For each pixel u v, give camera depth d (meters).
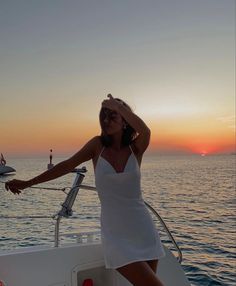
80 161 2.50
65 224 11.12
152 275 2.28
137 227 2.36
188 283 3.02
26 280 2.51
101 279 2.84
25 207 17.22
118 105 2.44
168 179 51.78
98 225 10.90
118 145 2.45
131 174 2.37
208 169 89.62
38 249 2.61
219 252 10.43
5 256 2.46
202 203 24.56
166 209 21.62
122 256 2.29
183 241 12.21
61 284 2.62
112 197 2.36
